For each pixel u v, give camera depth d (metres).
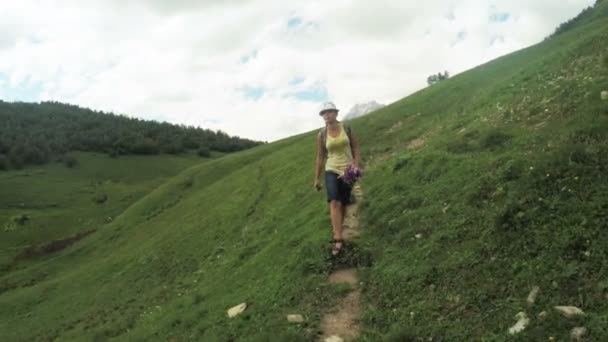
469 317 6.78
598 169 8.09
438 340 6.64
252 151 81.88
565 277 6.47
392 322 7.55
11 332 33.94
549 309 6.09
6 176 161.38
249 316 10.24
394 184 13.73
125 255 45.47
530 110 13.70
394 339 6.94
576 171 8.26
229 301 12.45
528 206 8.23
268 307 10.05
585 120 10.12
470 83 38.19
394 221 10.96
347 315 8.34
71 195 145.00
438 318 7.07
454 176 11.66
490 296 6.96
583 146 8.80
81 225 108.69
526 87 19.42
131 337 15.74
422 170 13.47
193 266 29.88
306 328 8.22
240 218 33.62
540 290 6.52
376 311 8.02
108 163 191.75
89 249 60.25
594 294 6.04
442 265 8.21
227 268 18.66
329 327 8.11
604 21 35.66
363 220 12.27
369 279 9.09
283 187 34.81
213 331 10.64
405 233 10.06
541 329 5.83
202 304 14.29
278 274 11.65
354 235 11.38
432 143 17.52
